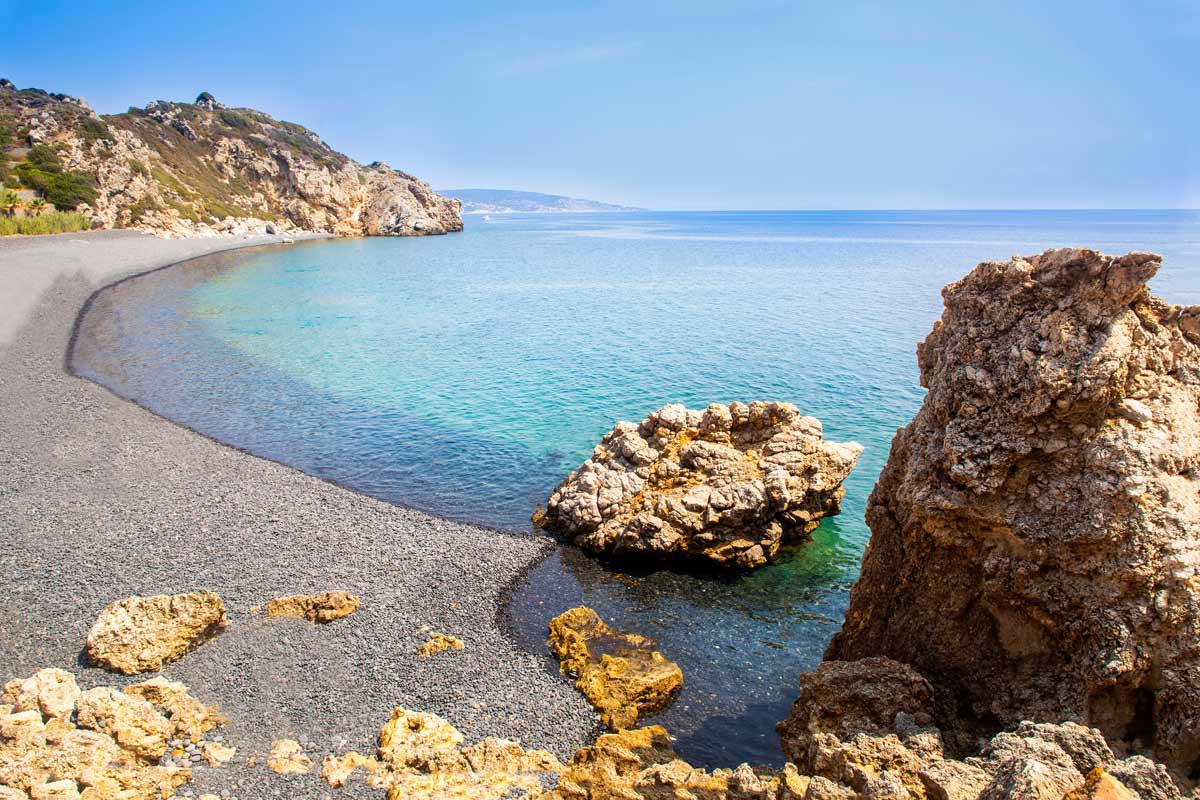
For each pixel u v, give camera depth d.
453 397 47.59
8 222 102.81
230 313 77.25
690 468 28.83
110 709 15.83
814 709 16.61
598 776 15.27
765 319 74.75
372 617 22.45
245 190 175.00
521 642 21.95
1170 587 13.03
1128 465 13.59
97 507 29.25
